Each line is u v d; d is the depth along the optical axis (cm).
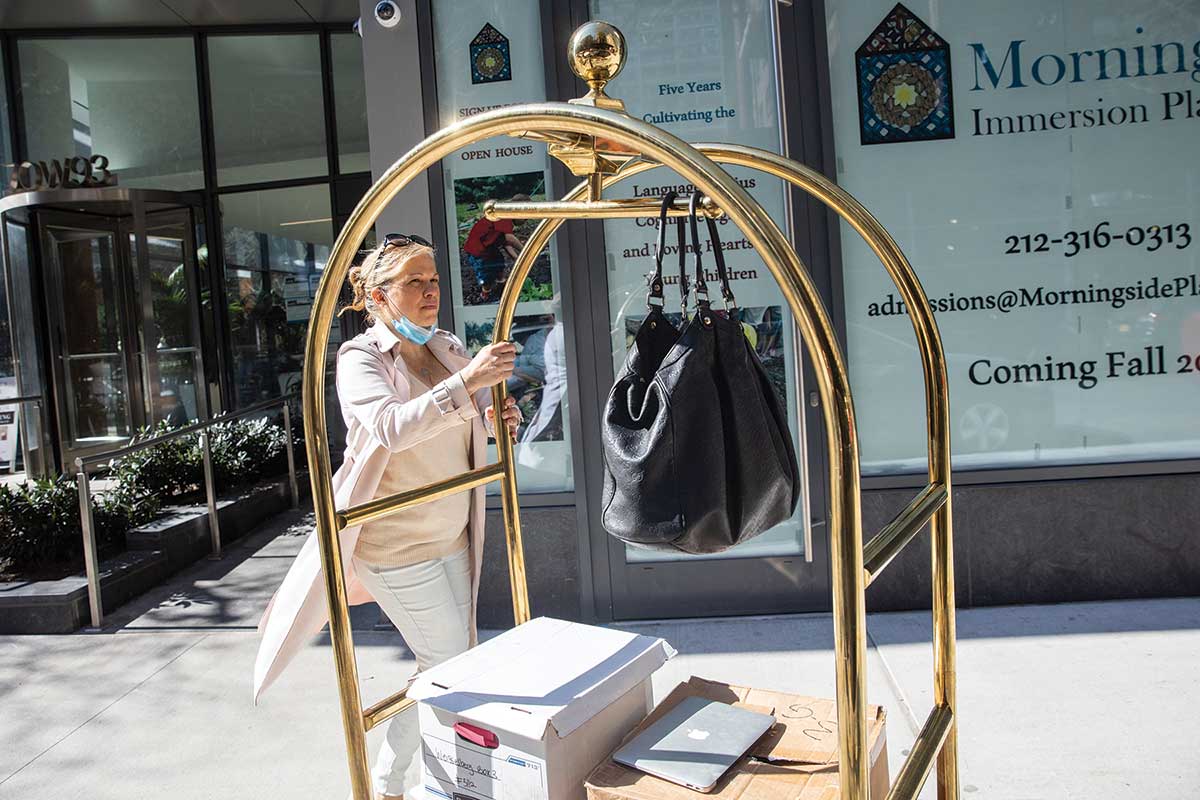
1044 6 388
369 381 212
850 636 125
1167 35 386
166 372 855
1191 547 396
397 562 222
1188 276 394
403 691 186
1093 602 398
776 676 345
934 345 171
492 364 196
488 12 404
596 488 409
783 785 141
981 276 399
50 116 912
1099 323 398
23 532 481
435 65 405
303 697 354
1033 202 395
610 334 406
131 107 910
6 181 914
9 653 416
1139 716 294
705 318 141
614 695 159
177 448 633
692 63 400
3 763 312
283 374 914
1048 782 260
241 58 902
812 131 394
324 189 905
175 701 357
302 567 218
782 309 402
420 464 222
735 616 410
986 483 400
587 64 155
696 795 138
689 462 137
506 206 164
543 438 416
